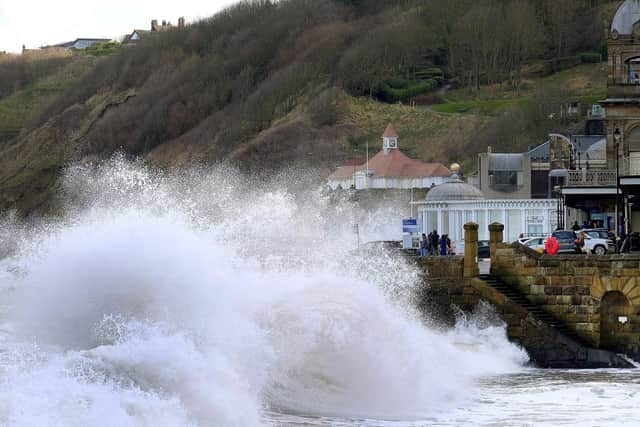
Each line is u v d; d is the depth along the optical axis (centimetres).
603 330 16662
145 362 8275
